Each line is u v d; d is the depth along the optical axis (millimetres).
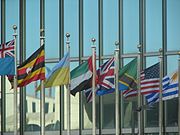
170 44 43875
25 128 45875
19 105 46094
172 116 42719
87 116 44688
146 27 44562
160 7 44500
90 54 45219
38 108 45688
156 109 42906
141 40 44469
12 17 47406
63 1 46438
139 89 36312
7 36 47312
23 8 47281
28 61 33000
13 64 32562
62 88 45281
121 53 44562
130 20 44906
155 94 36750
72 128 44969
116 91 34969
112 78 35406
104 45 45062
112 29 45188
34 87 45875
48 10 46688
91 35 45500
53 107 45406
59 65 33844
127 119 43625
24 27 47000
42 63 33031
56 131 45094
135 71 36281
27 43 46719
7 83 46594
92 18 45688
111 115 44062
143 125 43031
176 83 37188
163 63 43625
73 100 45062
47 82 33562
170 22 44188
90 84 34656
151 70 36719
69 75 33938
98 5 45688
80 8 46031
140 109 36625
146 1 44781
